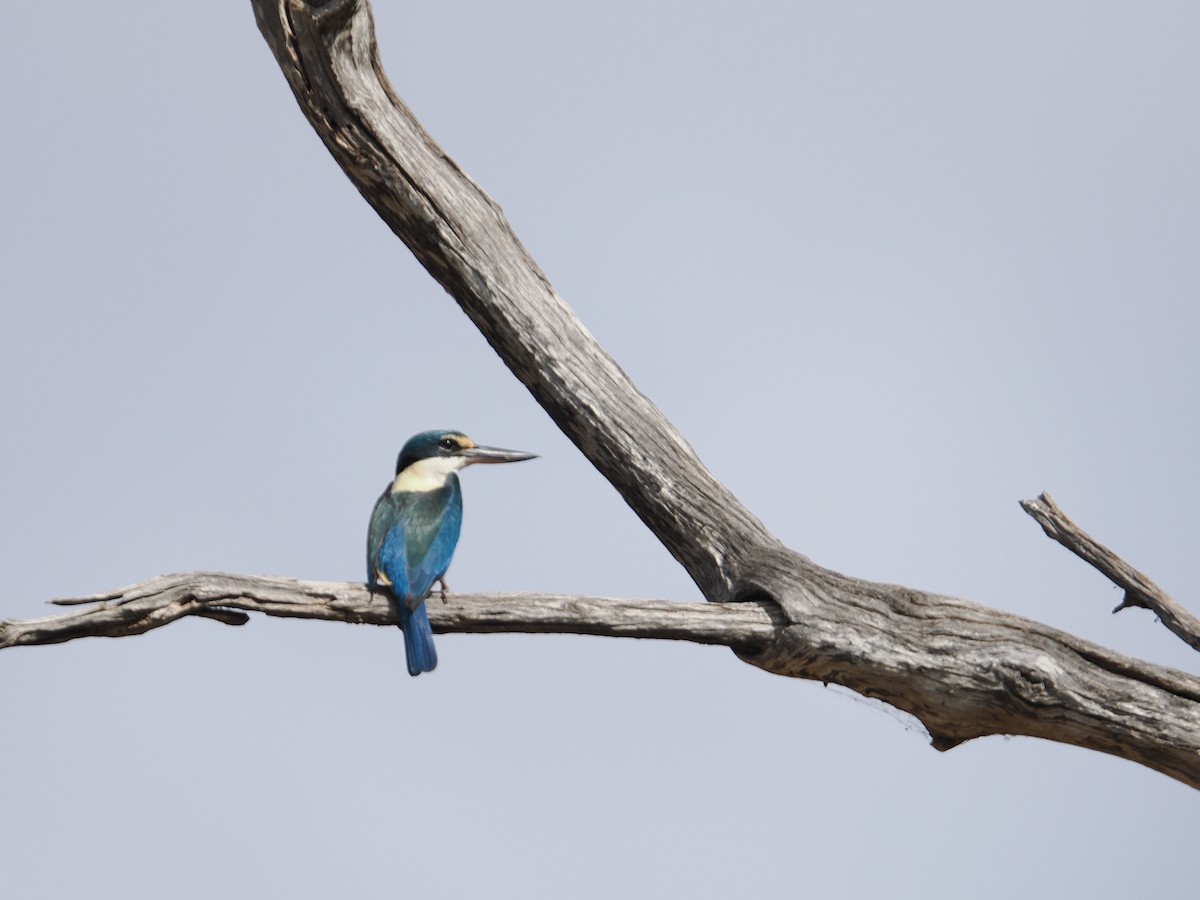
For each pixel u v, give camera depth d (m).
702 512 14.80
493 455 14.95
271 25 14.36
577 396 15.09
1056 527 14.24
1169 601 13.98
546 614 13.07
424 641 12.72
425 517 13.38
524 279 15.27
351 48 14.59
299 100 14.81
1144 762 13.69
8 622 11.38
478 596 13.05
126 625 11.80
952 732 14.03
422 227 15.17
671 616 13.36
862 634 13.56
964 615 13.64
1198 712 13.41
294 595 12.52
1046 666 13.35
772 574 13.93
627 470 15.07
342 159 15.02
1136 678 13.51
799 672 13.80
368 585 12.93
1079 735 13.59
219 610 12.27
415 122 15.12
